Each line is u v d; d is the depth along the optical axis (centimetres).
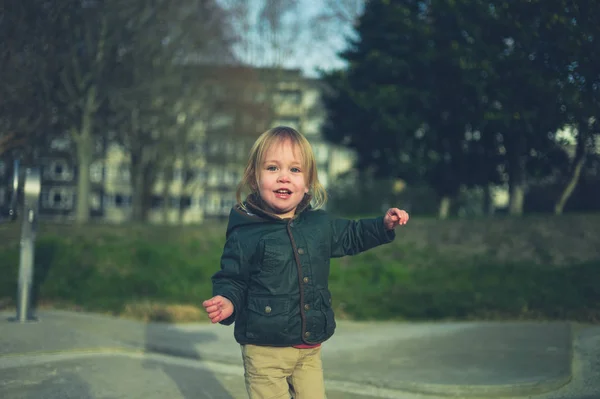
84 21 971
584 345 589
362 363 526
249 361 273
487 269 1036
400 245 1221
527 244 1136
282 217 282
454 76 1279
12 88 715
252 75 2959
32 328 604
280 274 266
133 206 3025
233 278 272
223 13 2511
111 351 551
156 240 1295
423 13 1616
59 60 835
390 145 1923
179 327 695
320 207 294
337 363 527
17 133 787
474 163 1617
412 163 1791
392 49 1700
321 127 2331
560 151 1166
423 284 1007
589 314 737
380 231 281
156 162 3020
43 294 864
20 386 424
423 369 500
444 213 1934
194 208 5600
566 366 502
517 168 1382
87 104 1423
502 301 831
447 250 1177
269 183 271
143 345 578
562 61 697
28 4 688
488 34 909
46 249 1118
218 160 3594
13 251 1107
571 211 2103
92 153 2169
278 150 273
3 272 980
